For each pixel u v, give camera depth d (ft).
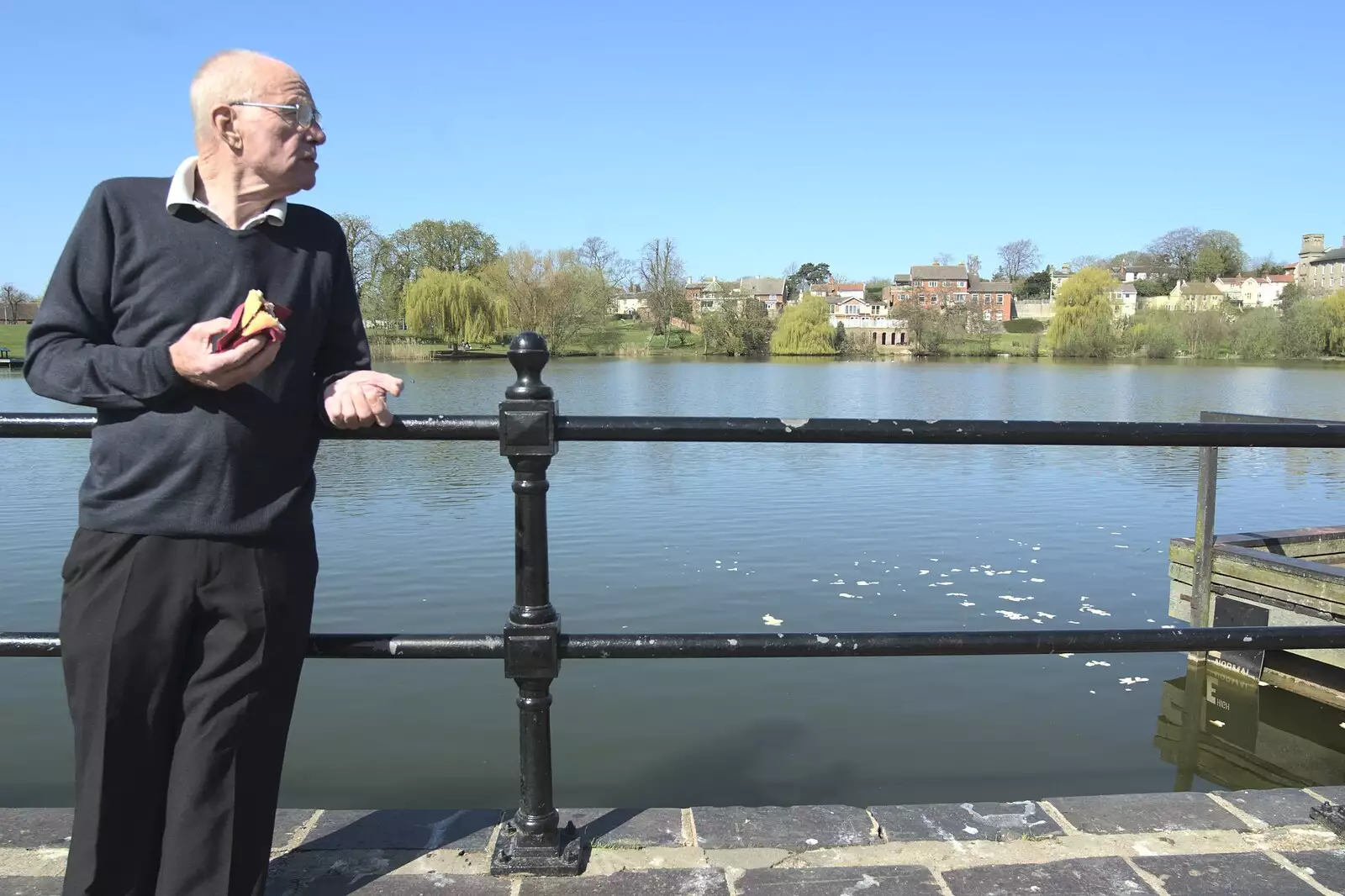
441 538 30.73
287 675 5.05
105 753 4.61
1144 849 6.14
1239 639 6.15
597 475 46.01
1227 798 6.88
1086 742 15.96
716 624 21.85
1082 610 22.77
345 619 22.29
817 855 6.02
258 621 4.78
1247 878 5.79
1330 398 95.81
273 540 4.82
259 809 4.96
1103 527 33.27
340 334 5.34
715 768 14.89
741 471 47.42
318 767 14.79
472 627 21.59
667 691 18.08
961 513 35.81
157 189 4.78
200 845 4.73
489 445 57.06
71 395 4.44
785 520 34.40
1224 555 18.90
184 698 4.79
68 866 4.70
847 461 51.31
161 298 4.63
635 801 13.76
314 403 5.06
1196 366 179.63
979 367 174.70
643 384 122.72
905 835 6.26
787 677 18.85
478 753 15.25
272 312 4.42
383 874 5.76
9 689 17.56
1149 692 18.20
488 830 6.30
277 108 4.72
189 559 4.60
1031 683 18.58
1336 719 16.94
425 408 77.77
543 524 5.66
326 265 5.13
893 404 90.79
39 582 24.64
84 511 4.61
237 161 4.77
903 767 14.96
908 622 21.83
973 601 23.56
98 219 4.66
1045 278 379.55
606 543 30.53
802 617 22.35
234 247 4.76
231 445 4.62
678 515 35.29
